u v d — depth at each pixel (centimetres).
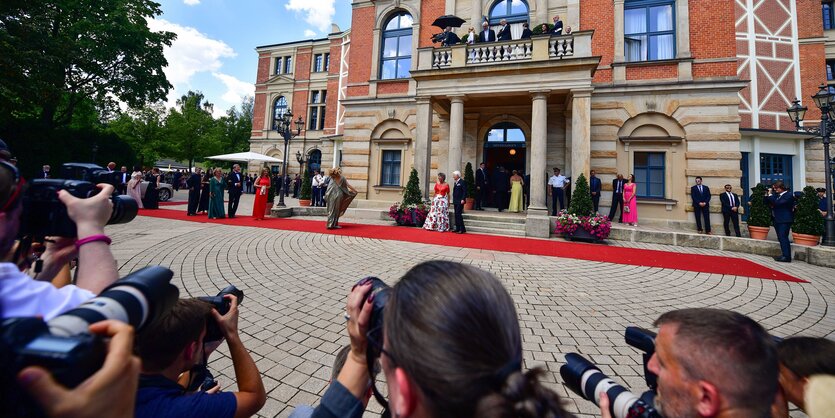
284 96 2984
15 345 47
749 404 80
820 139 1447
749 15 1518
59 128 1798
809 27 1535
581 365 125
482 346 56
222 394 119
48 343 47
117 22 1823
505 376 55
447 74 1081
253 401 127
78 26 1725
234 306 144
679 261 670
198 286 438
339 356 123
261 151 2978
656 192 1151
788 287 504
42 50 1379
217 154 3278
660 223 1122
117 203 112
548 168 1255
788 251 709
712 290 484
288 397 224
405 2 1435
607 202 1170
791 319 381
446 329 57
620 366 271
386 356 73
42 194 97
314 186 1697
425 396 60
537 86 1011
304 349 287
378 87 1473
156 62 2009
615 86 1168
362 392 89
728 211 1006
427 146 1130
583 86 975
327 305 385
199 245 670
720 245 820
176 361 110
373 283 96
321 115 2861
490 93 1058
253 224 983
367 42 1504
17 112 1437
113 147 1938
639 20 1198
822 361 96
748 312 399
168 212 1238
